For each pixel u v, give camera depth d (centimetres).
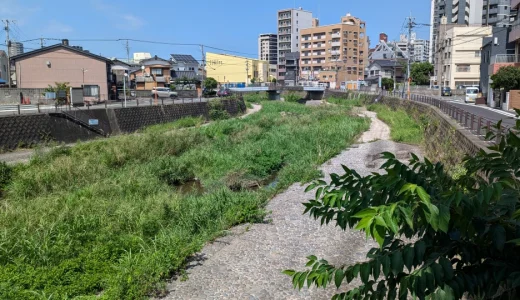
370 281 261
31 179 1529
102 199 1262
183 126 3669
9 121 2442
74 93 3503
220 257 893
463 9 7738
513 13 4275
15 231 952
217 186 1580
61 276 766
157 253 832
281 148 2247
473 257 238
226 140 2491
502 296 233
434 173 277
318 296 714
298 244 948
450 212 228
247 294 733
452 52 6078
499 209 241
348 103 6147
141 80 6719
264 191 1414
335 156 2053
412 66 7581
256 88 7044
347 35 9044
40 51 4550
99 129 3012
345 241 949
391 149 2186
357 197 264
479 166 287
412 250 226
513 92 3222
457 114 1889
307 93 7912
